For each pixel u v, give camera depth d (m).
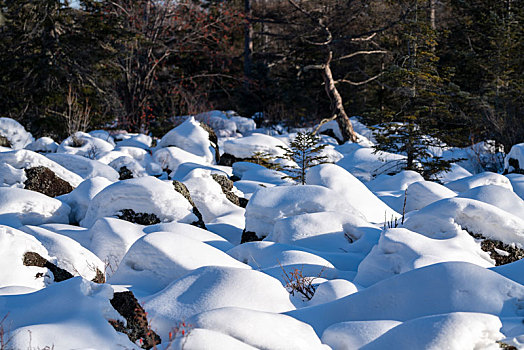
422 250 5.28
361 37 23.30
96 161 11.52
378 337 3.33
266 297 4.16
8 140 15.80
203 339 3.11
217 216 9.22
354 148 17.55
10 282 4.90
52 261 5.39
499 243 5.82
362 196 8.74
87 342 3.37
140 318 3.73
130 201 7.63
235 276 4.25
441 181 13.22
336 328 3.62
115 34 22.11
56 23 22.17
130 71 24.62
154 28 24.78
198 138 15.23
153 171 12.91
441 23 25.88
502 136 16.98
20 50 22.23
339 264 6.00
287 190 7.57
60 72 21.16
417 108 14.46
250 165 13.20
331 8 23.64
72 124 20.17
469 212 5.98
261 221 7.35
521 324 3.48
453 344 3.04
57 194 9.60
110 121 22.75
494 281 4.03
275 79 29.45
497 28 20.92
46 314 3.66
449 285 3.98
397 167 14.27
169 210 7.62
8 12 21.08
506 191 7.43
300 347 3.30
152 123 24.75
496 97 19.75
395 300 4.00
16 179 9.29
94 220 7.73
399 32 21.81
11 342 3.22
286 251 5.88
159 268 5.14
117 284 5.13
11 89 21.48
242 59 32.91
